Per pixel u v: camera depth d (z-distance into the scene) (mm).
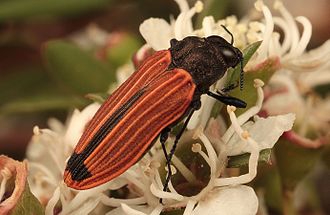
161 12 121
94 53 116
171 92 75
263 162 79
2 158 76
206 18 84
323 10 122
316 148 89
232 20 88
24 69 117
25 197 76
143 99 75
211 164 78
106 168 74
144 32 84
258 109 80
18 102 111
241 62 80
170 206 78
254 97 81
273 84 96
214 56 78
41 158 96
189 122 80
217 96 79
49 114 117
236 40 86
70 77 108
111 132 74
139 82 76
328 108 98
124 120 74
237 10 116
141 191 80
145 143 75
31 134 119
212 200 78
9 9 112
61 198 80
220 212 77
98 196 80
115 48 111
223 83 82
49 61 107
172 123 76
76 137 86
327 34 121
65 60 107
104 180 74
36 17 115
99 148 74
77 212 80
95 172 74
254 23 86
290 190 92
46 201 85
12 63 118
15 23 117
